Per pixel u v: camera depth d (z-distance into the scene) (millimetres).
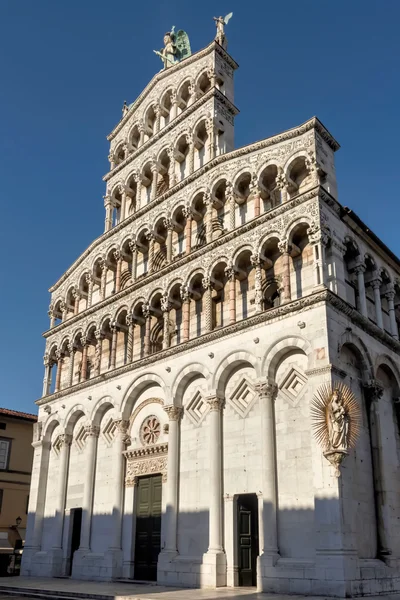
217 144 40031
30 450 58812
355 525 25891
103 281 46219
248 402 30828
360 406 29469
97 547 37375
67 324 48031
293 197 31953
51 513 42875
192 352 34281
